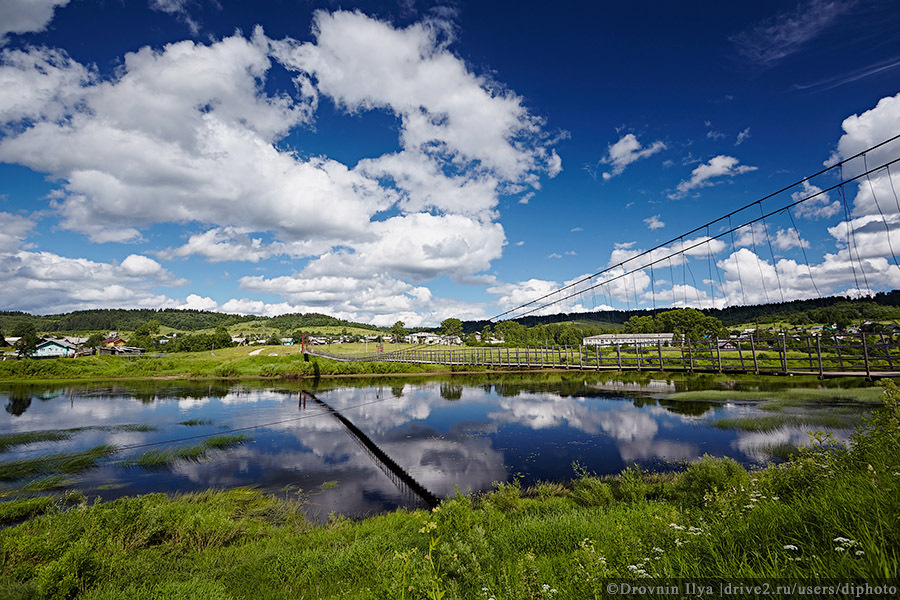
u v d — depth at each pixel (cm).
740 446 1842
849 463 565
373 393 4903
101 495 1719
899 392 632
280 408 3956
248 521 1364
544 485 1581
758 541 346
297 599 734
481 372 6141
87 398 4619
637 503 1124
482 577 484
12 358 8800
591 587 364
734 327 4297
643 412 2744
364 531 1146
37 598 732
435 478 1780
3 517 1444
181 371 6931
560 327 6125
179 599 729
